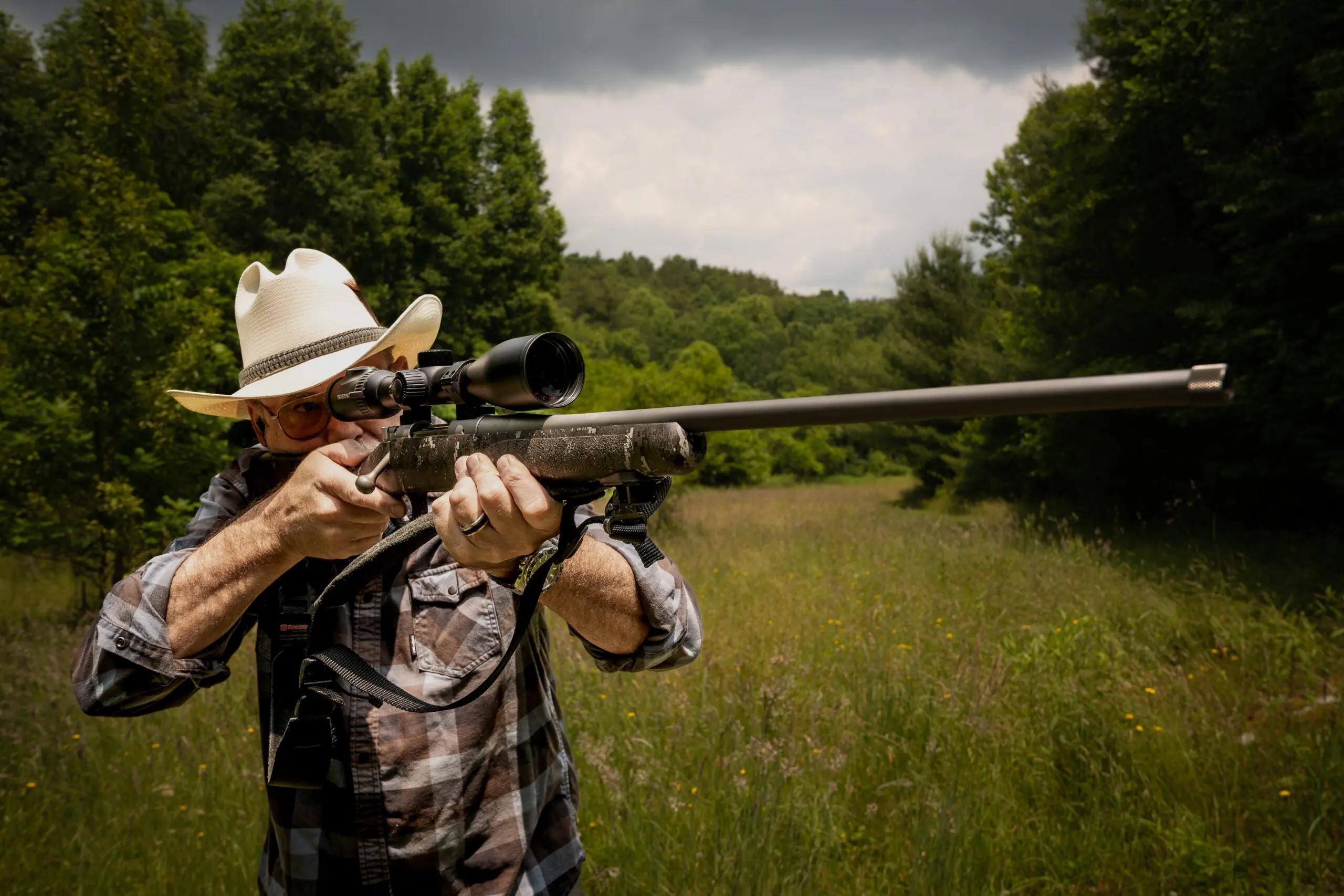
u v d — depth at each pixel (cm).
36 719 485
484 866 165
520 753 171
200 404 201
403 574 172
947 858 336
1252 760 432
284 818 167
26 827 382
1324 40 1031
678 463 116
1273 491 1273
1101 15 1416
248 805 390
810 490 3334
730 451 3459
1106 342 1417
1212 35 1155
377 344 171
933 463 2758
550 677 187
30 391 881
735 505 2270
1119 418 1449
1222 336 1136
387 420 178
